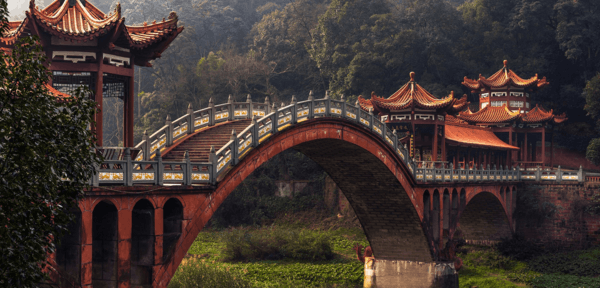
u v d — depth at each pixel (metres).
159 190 17.06
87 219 14.62
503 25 76.81
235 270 45.50
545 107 71.75
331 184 63.78
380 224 38.22
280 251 50.09
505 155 57.69
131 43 18.78
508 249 47.44
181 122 25.31
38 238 8.66
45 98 8.99
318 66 79.19
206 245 56.50
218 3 113.69
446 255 38.41
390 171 33.12
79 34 17.53
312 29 86.56
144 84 100.31
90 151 10.39
